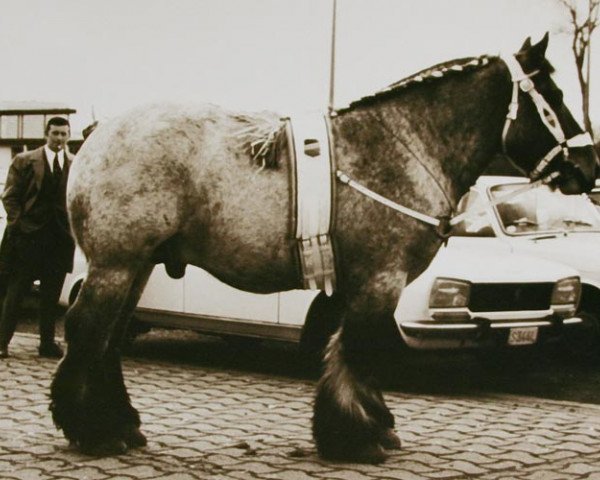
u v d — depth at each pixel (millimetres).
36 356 9281
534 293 8281
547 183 5516
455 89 5410
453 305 7766
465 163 5449
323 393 5305
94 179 5352
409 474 5145
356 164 5277
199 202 5324
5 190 9195
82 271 9578
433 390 8148
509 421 6734
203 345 10719
